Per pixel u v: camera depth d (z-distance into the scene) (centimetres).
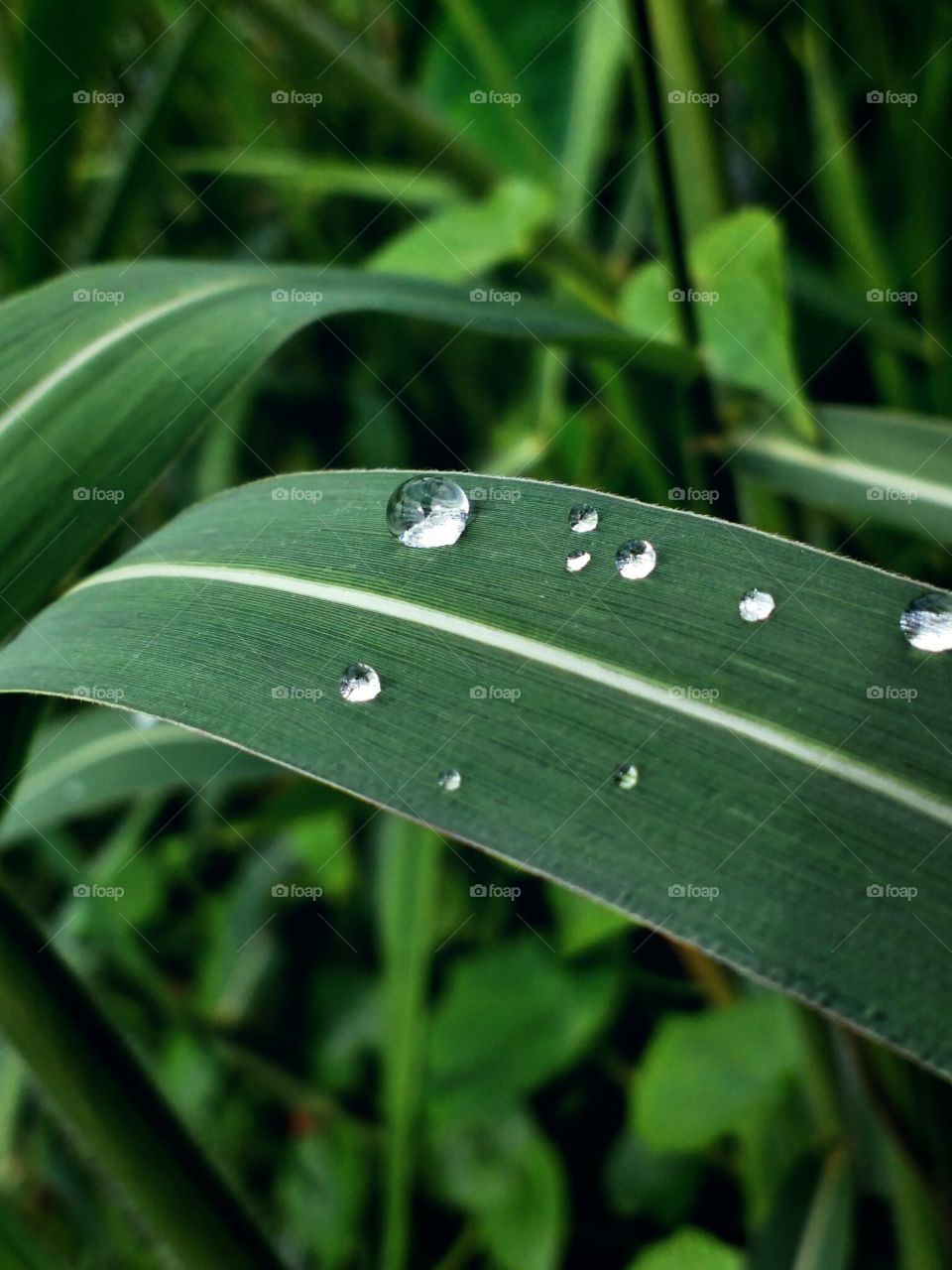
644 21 20
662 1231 30
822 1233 22
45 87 22
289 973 37
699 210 23
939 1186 21
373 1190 33
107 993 35
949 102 24
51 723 32
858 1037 21
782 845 14
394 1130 26
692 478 23
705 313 22
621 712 15
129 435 18
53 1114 19
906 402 28
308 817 28
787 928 14
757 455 22
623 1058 33
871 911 14
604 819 15
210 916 40
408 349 39
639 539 16
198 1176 18
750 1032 27
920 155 25
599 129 33
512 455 34
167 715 16
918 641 15
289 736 15
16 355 18
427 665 16
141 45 37
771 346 21
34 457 18
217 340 19
